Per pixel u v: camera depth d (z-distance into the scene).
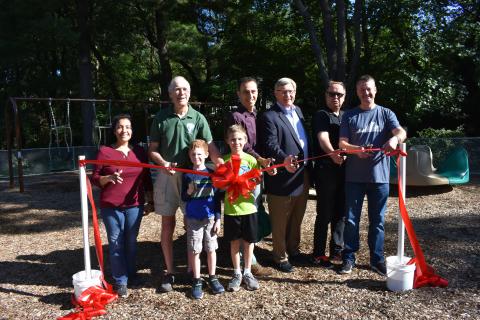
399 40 15.08
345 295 3.65
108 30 19.72
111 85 24.30
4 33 16.17
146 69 27.38
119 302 3.66
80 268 4.59
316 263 4.47
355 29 12.71
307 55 18.19
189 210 3.77
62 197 9.06
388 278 3.74
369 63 15.60
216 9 19.75
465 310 3.27
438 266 4.29
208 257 3.87
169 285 3.88
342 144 3.98
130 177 3.89
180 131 3.94
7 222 6.90
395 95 13.88
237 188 3.71
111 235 3.85
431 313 3.25
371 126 4.00
